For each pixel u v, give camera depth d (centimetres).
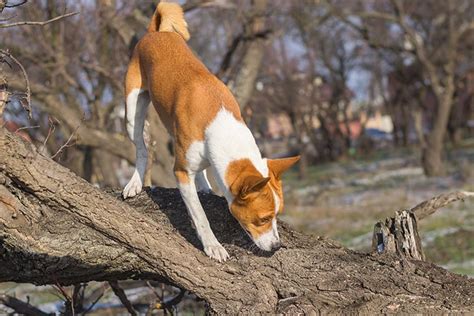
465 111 3681
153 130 1054
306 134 3675
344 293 487
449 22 2389
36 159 437
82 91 1225
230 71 1230
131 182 575
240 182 482
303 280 496
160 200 566
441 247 1191
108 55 1259
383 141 4119
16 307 662
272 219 488
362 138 3750
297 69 3266
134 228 468
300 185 2577
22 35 1146
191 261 483
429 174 2283
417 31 2889
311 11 2448
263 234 488
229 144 495
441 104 2294
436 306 474
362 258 523
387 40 2850
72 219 510
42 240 511
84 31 1145
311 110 3481
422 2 2608
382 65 3656
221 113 505
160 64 549
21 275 537
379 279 496
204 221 506
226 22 1544
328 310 476
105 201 461
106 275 538
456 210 1566
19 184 449
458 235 1259
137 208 559
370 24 2827
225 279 488
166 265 481
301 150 3011
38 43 1127
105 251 516
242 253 512
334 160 3594
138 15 1152
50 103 1064
